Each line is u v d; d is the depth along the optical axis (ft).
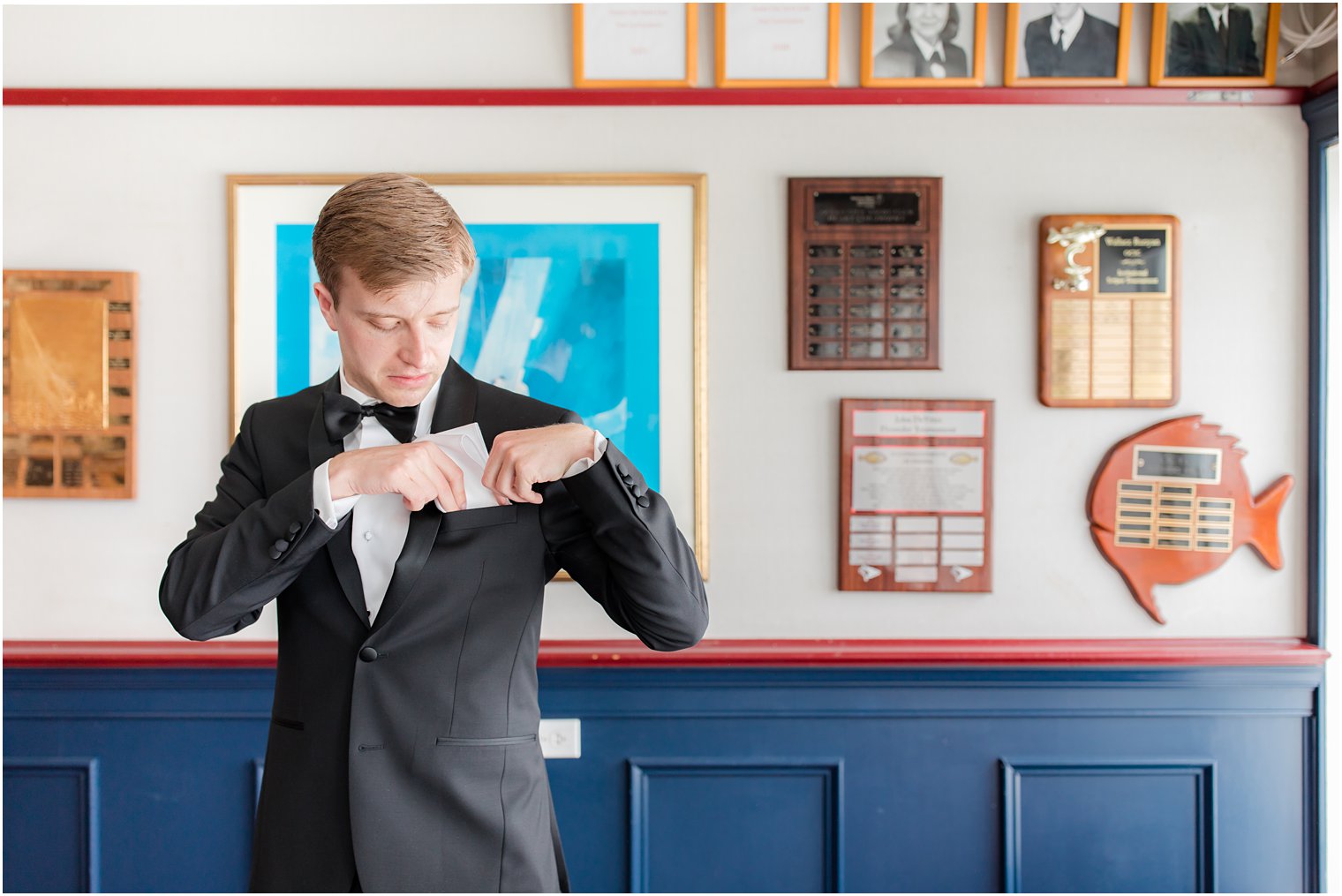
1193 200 7.10
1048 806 7.06
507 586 3.42
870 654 6.91
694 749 7.02
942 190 7.04
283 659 3.47
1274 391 7.14
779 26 6.95
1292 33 7.02
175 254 6.97
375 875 3.15
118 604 7.00
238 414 6.93
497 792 3.29
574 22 6.89
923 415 7.02
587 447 3.14
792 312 6.98
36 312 6.91
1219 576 7.14
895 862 7.06
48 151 6.93
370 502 3.43
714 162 7.02
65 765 6.89
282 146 6.95
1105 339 7.04
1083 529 7.14
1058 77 7.02
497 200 6.93
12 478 6.93
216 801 6.93
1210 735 7.06
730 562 7.09
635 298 6.97
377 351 3.22
